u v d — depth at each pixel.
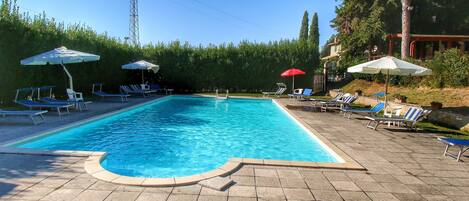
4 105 12.09
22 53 12.50
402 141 8.03
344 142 7.79
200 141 8.68
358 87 20.45
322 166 5.45
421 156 6.56
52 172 4.83
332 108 14.89
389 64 10.34
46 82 14.19
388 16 25.97
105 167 6.01
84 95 17.28
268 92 23.20
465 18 26.47
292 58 24.31
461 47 26.58
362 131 9.35
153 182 4.48
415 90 15.80
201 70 24.45
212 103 18.62
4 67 11.72
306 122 10.91
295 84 24.62
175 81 24.31
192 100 20.06
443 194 4.49
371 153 6.69
